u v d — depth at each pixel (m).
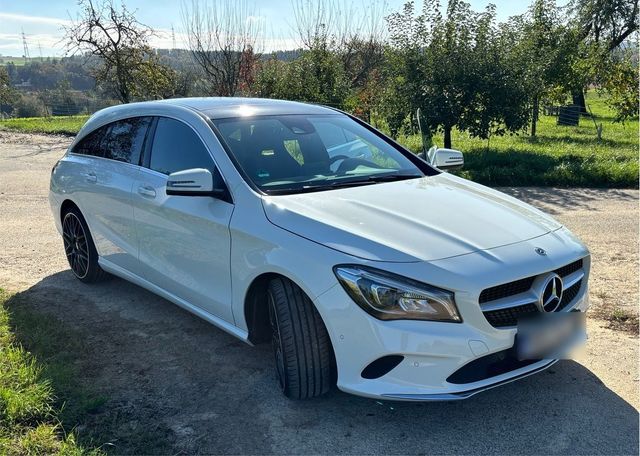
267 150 3.71
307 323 2.94
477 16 12.84
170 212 3.74
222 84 20.19
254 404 3.16
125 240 4.33
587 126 24.48
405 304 2.62
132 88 20.45
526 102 12.79
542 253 2.91
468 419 3.01
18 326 4.05
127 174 4.28
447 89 12.71
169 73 20.89
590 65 19.08
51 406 3.02
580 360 3.62
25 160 13.83
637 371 3.46
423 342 2.60
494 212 3.30
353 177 3.74
